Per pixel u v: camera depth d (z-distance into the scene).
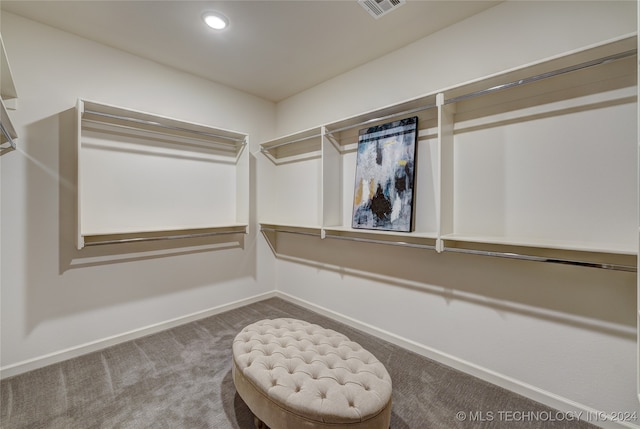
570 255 1.62
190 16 2.00
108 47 2.36
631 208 1.46
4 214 1.96
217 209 3.06
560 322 1.66
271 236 3.56
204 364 2.11
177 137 2.77
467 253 1.96
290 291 3.44
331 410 1.20
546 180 1.70
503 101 1.84
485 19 1.92
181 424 1.55
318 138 3.08
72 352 2.21
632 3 1.46
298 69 2.76
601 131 1.53
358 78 2.70
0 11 1.91
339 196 2.79
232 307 3.20
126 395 1.77
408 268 2.34
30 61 2.02
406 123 2.28
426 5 1.88
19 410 1.64
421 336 2.27
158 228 2.45
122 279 2.46
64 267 2.19
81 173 2.06
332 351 1.61
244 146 3.05
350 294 2.78
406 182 2.24
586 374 1.58
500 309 1.88
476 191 1.96
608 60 1.36
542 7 1.71
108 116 2.21
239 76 2.91
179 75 2.77
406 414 1.63
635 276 1.46
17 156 1.99
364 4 1.88
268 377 1.39
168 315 2.73
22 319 2.02
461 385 1.88
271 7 1.91
